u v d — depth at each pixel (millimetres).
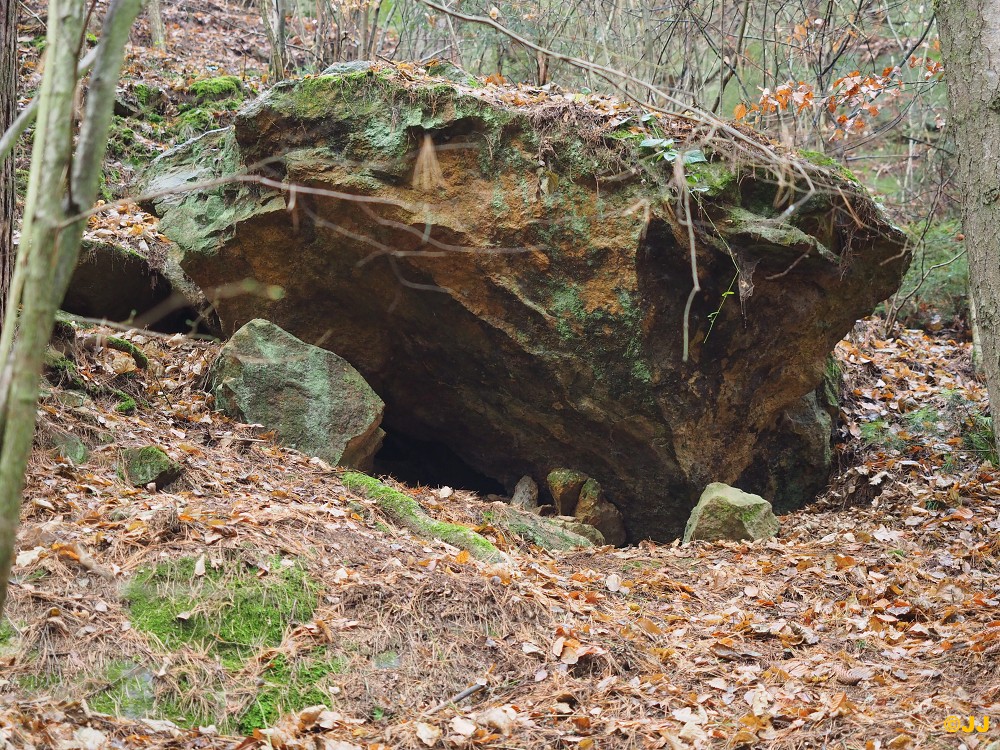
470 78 6871
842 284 6660
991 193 4152
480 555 5051
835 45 10945
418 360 7164
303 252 6832
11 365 1712
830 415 7770
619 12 10344
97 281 7246
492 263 6422
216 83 11758
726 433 6961
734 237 6121
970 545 5902
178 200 7367
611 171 6180
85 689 3393
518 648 4082
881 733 3473
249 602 3984
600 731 3566
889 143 13398
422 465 7930
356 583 4266
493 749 3404
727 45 10969
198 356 7062
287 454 6059
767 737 3525
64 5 1731
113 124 10547
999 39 4180
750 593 5113
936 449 7398
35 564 3857
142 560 4059
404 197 6371
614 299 6344
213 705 3508
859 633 4598
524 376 6828
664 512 7074
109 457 4961
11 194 4582
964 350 9547
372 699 3684
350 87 6516
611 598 4953
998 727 3389
